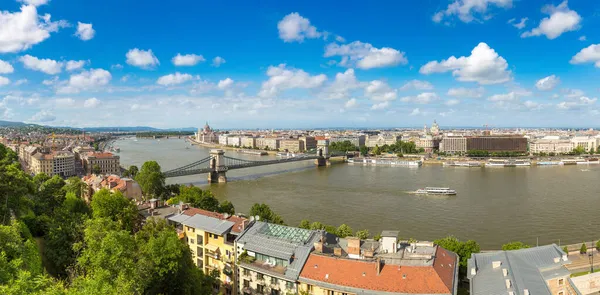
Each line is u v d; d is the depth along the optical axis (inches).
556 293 4188.0
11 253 3444.9
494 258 4421.8
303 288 3969.0
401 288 3619.6
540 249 4544.8
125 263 3454.7
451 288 3681.1
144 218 6181.1
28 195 6028.5
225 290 4788.4
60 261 4402.1
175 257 3791.8
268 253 4335.6
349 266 3934.5
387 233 4333.2
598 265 5930.1
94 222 4047.7
